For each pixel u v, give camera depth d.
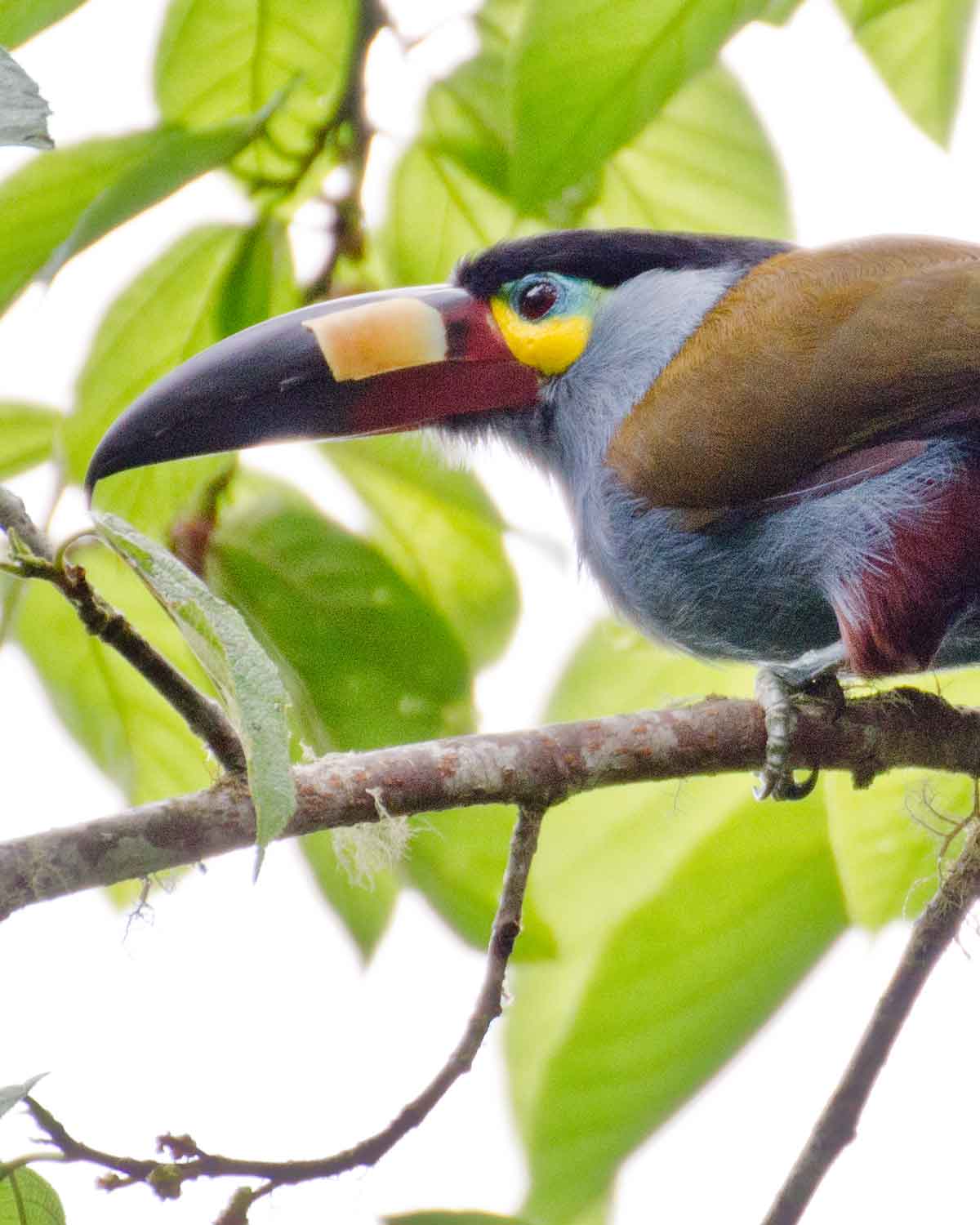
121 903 10.23
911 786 9.73
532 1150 9.75
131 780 9.87
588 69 8.20
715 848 10.09
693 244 10.40
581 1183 9.68
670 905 10.02
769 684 8.84
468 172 10.03
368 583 9.55
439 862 9.50
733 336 9.77
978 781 9.07
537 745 7.91
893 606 9.26
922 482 9.24
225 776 7.07
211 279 9.73
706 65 8.23
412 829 8.77
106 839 6.86
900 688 9.17
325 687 9.47
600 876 10.08
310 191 9.92
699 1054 9.83
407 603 9.54
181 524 9.61
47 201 8.83
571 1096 9.80
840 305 9.55
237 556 9.55
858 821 9.80
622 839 10.08
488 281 10.38
